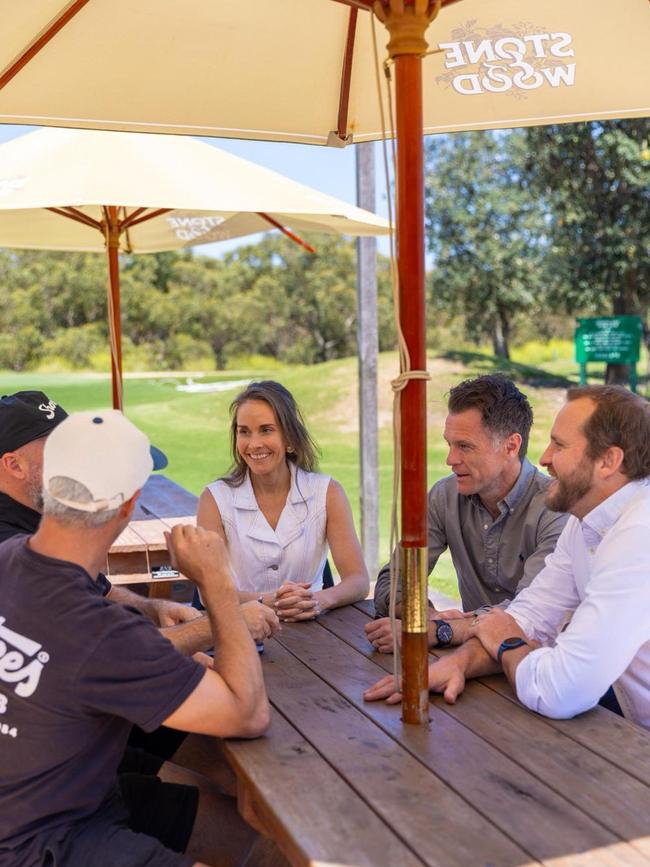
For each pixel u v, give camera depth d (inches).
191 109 104.7
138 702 65.0
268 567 125.2
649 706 85.0
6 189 145.4
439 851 55.6
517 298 693.9
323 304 1002.7
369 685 84.8
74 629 64.7
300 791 63.4
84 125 103.6
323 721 75.8
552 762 67.8
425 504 72.6
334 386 673.0
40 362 962.1
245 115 106.7
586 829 58.3
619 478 82.0
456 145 705.0
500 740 71.8
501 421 108.3
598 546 83.0
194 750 101.5
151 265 987.3
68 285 965.2
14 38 92.7
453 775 65.7
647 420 81.8
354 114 109.1
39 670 64.6
